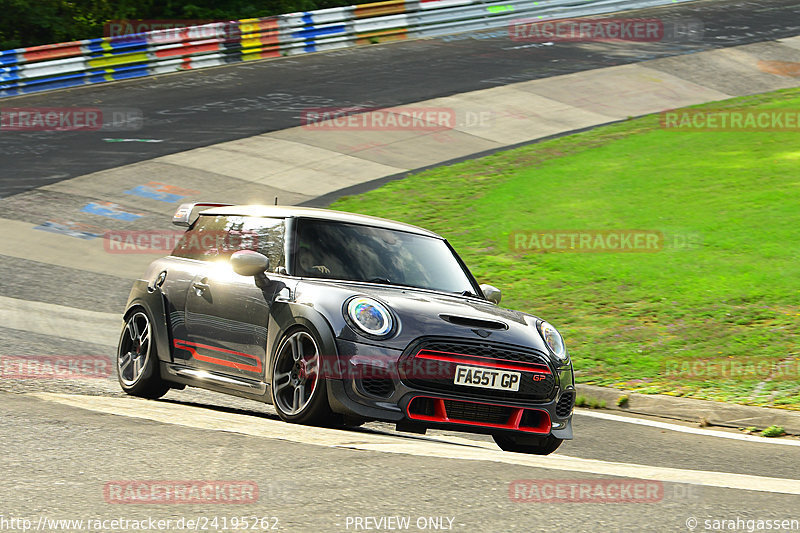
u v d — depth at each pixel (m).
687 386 34.94
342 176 72.38
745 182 63.16
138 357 27.95
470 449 20.91
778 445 28.56
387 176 72.56
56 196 65.12
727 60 107.81
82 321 41.66
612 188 64.94
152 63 104.06
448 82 98.81
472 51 113.19
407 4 120.81
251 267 23.17
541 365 22.53
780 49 113.00
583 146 77.94
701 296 44.81
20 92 96.31
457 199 65.75
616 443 27.69
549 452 24.14
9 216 60.25
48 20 127.12
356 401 21.09
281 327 22.67
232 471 16.33
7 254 52.81
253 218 26.36
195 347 25.77
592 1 132.88
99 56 101.00
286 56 112.56
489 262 52.91
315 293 22.47
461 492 15.61
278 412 22.53
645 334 41.06
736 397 33.34
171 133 81.75
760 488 17.92
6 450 17.25
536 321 24.41
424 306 22.55
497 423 22.06
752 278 46.31
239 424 21.05
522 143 81.06
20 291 46.06
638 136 79.56
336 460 17.50
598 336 41.38
